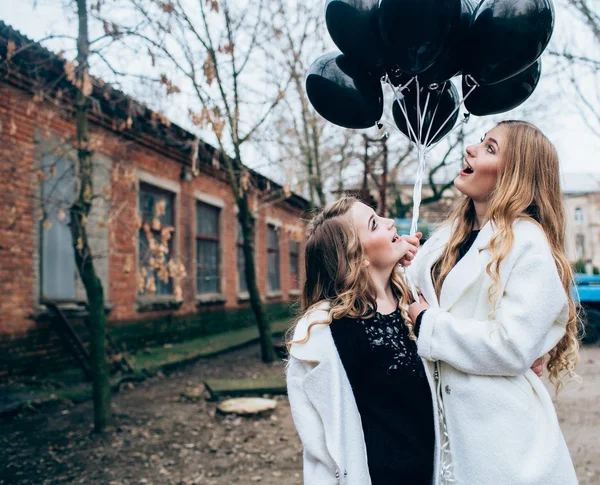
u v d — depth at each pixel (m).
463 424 1.50
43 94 4.77
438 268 1.84
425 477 1.50
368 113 2.14
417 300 1.67
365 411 1.53
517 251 1.53
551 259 1.51
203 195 10.82
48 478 3.61
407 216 14.78
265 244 14.74
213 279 11.62
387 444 1.49
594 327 10.17
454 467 1.51
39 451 4.12
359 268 1.59
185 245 9.98
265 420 4.99
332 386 1.49
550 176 1.66
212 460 3.97
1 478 3.60
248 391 5.89
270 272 15.64
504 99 2.06
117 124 6.21
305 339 1.55
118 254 7.71
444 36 1.80
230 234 12.38
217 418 5.04
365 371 1.54
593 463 3.80
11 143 5.73
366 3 1.92
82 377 6.30
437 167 11.79
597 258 41.12
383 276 1.70
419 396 1.54
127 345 7.91
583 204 41.88
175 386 6.54
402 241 1.71
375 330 1.56
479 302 1.60
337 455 1.42
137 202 8.23
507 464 1.42
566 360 1.70
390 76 2.10
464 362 1.48
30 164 5.96
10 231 5.72
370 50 1.98
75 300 6.73
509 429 1.45
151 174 8.72
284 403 5.61
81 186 4.38
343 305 1.56
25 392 5.43
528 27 1.70
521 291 1.47
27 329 5.95
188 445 4.29
